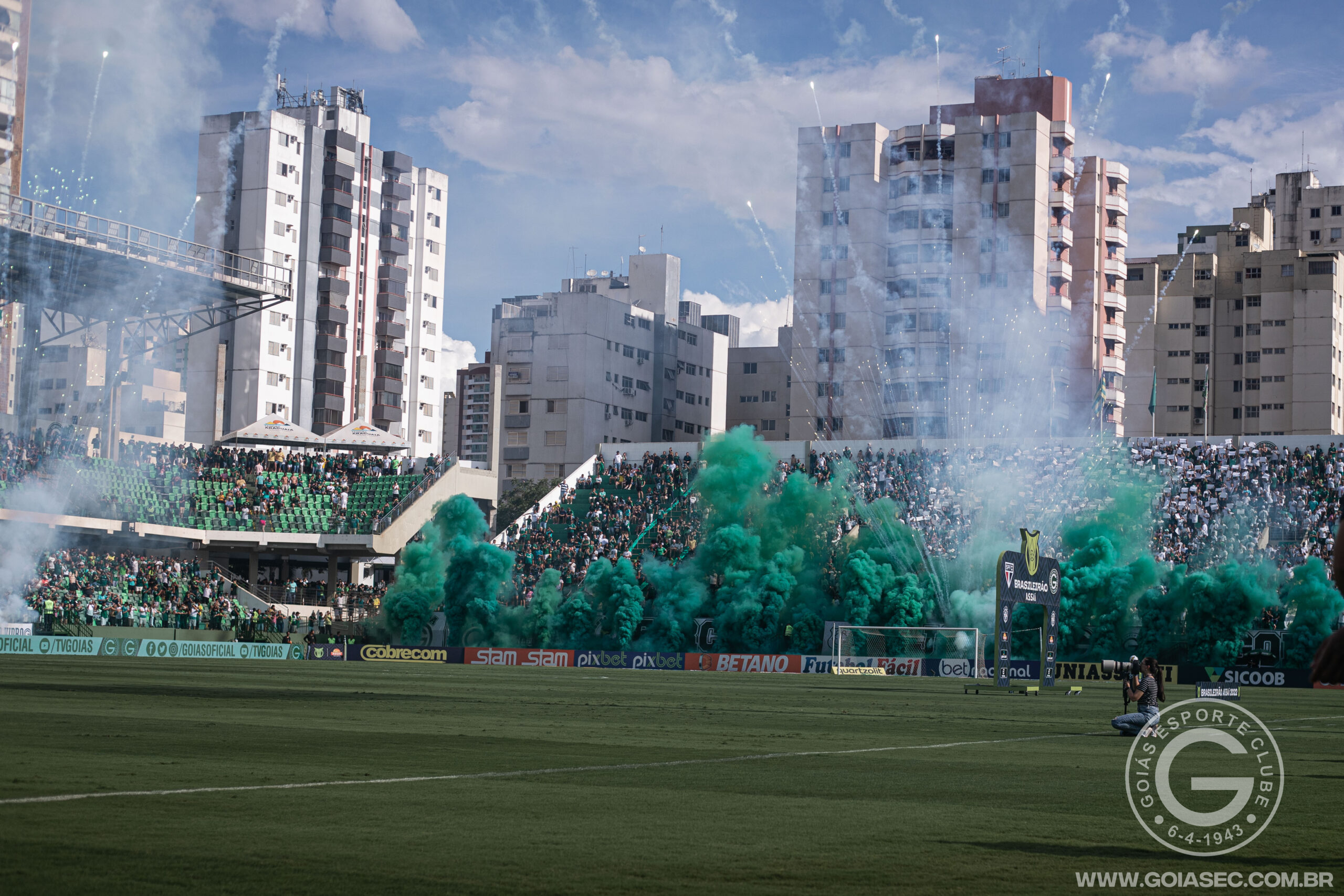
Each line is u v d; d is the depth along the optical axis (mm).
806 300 147875
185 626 83375
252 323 151750
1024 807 15531
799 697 44688
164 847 11289
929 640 77562
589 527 103062
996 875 10938
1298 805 16141
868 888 10281
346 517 105000
